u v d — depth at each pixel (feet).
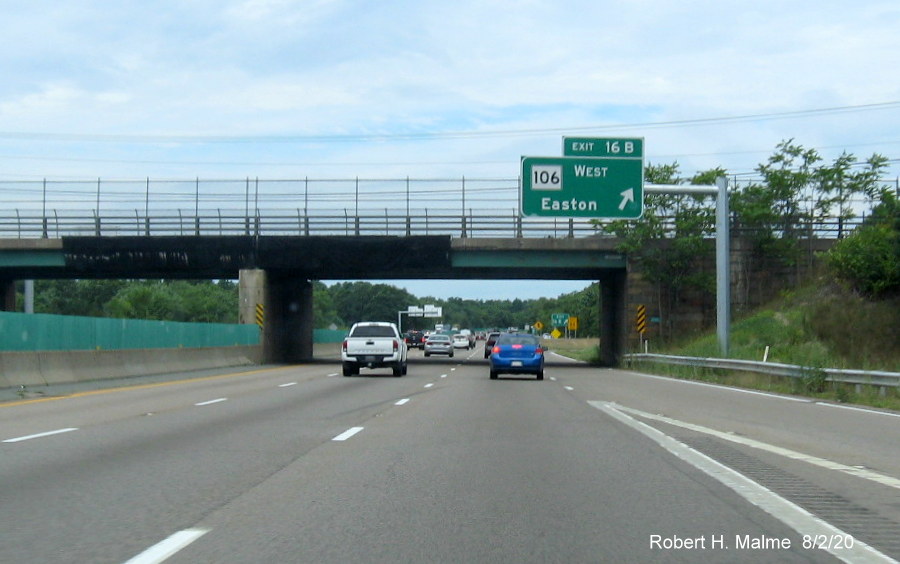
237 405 73.72
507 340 119.44
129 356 116.88
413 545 26.14
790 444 49.08
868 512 30.71
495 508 31.48
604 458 43.50
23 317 96.68
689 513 30.58
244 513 30.50
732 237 174.70
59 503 32.12
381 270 187.01
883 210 162.09
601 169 120.37
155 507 31.45
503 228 171.83
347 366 124.77
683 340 171.22
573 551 25.52
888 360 116.98
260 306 177.88
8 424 57.88
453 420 61.93
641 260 173.06
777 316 155.63
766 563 24.31
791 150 176.76
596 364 201.36
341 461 42.29
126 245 171.42
